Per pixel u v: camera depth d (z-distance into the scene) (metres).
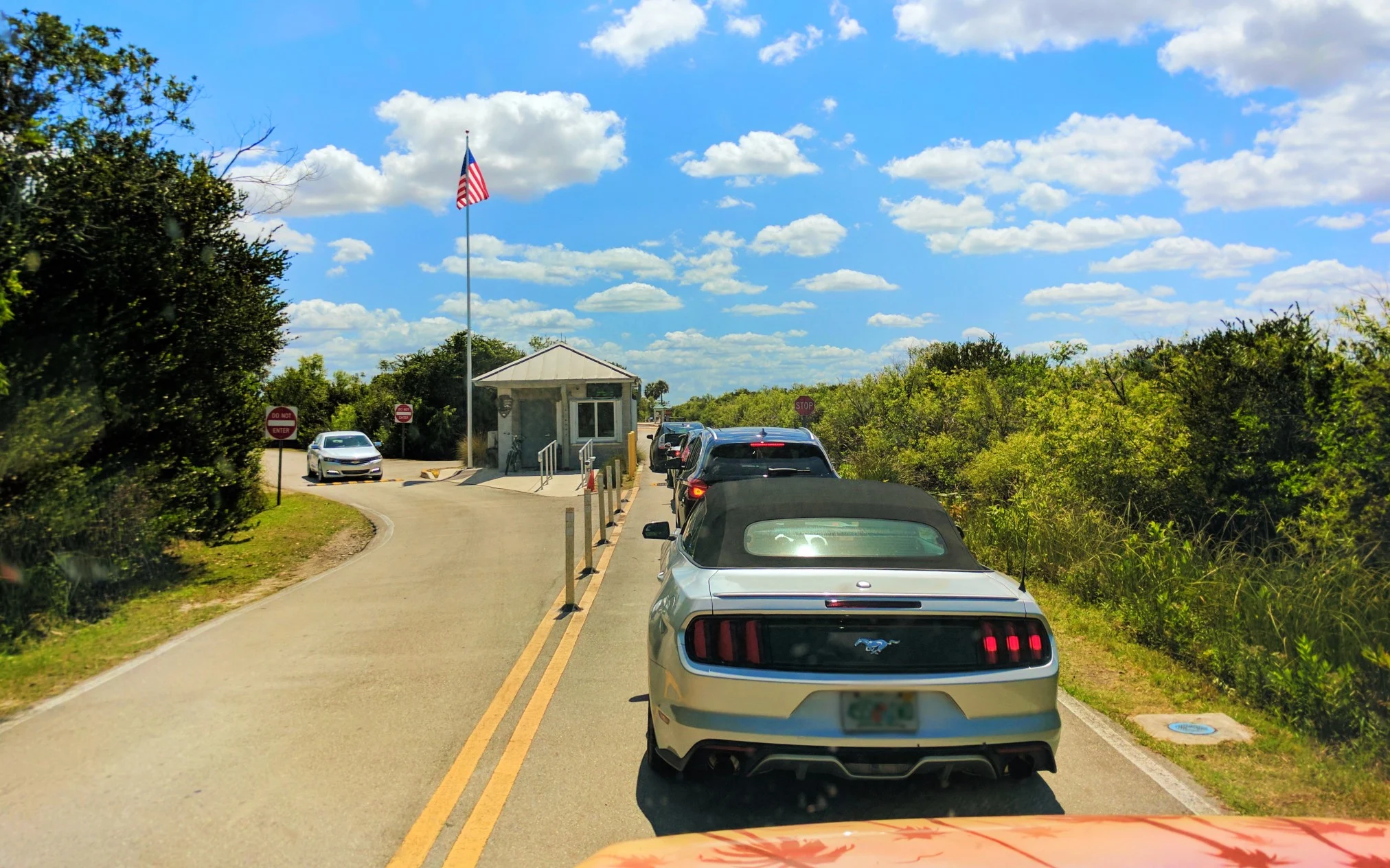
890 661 3.91
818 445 11.88
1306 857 2.11
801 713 3.85
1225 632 6.45
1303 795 4.39
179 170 11.47
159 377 11.32
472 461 31.52
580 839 4.01
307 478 30.73
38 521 8.91
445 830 4.12
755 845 2.23
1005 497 13.66
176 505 11.62
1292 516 8.77
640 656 7.18
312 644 7.89
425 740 5.34
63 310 10.20
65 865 3.81
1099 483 10.81
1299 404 8.84
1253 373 9.09
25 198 9.59
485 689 6.37
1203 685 6.18
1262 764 4.81
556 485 24.70
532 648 7.49
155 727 5.68
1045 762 4.02
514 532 15.70
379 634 8.20
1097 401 11.23
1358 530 7.09
